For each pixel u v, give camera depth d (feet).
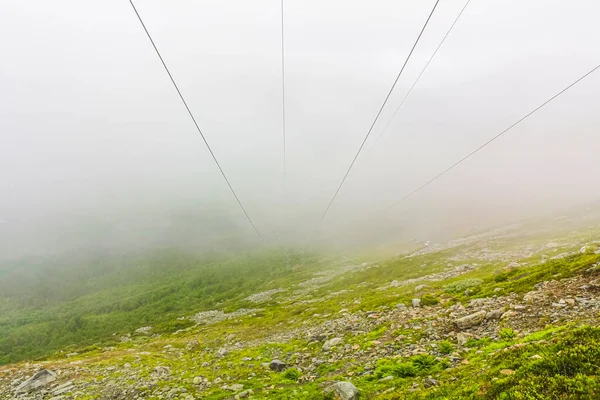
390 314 72.23
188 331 184.55
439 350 42.96
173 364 77.77
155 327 253.44
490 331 43.57
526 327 40.01
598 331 24.67
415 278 143.02
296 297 222.07
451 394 26.37
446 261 176.14
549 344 27.07
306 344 70.28
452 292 77.92
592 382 19.36
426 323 57.36
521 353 27.89
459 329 48.93
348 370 46.68
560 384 20.44
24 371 79.36
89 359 91.76
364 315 79.46
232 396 47.73
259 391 47.21
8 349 319.27
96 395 59.57
